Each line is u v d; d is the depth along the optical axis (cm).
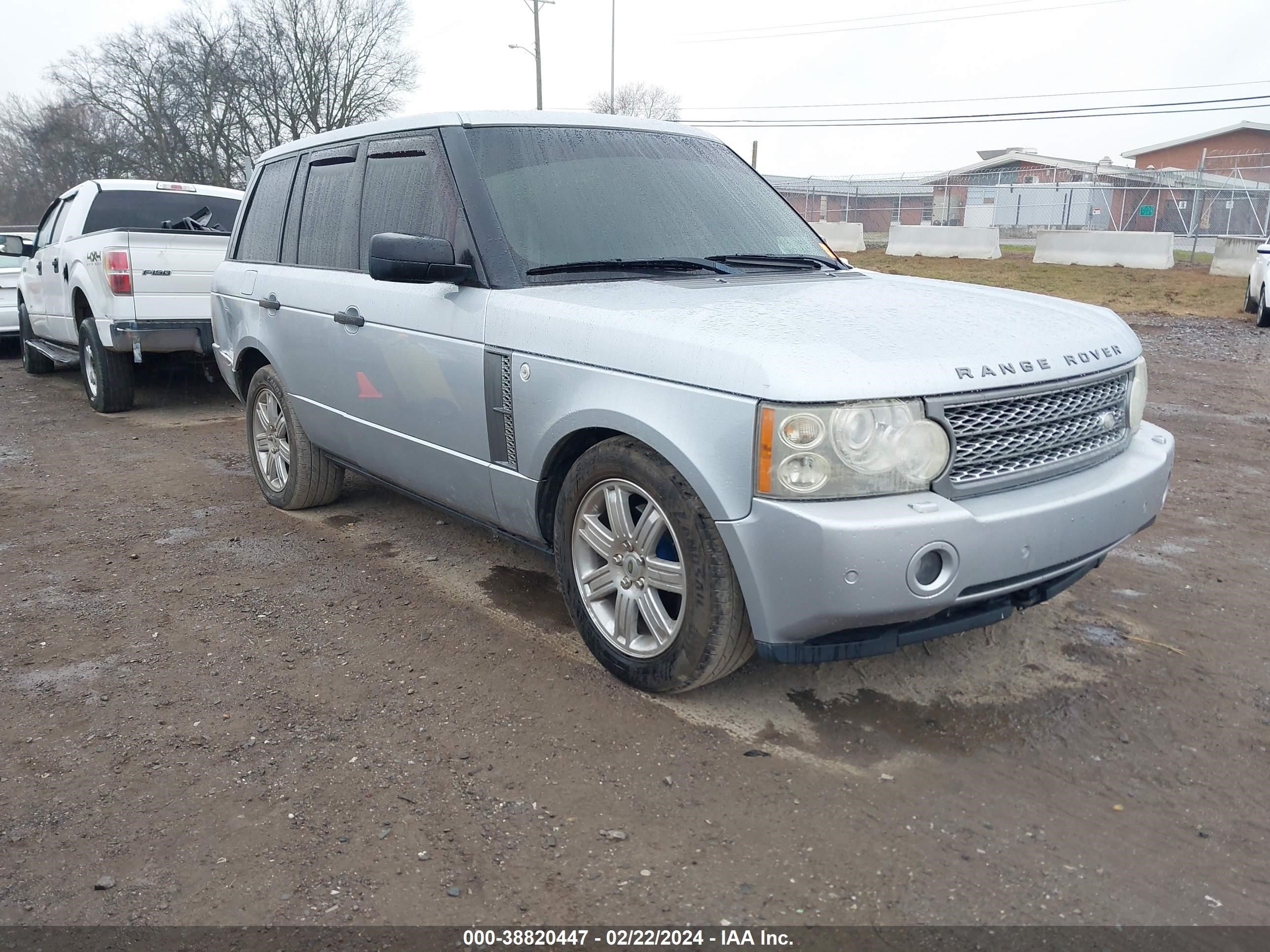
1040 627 385
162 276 787
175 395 961
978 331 302
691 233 398
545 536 364
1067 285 1909
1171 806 271
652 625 315
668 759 291
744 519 273
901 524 257
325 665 356
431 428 399
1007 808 269
